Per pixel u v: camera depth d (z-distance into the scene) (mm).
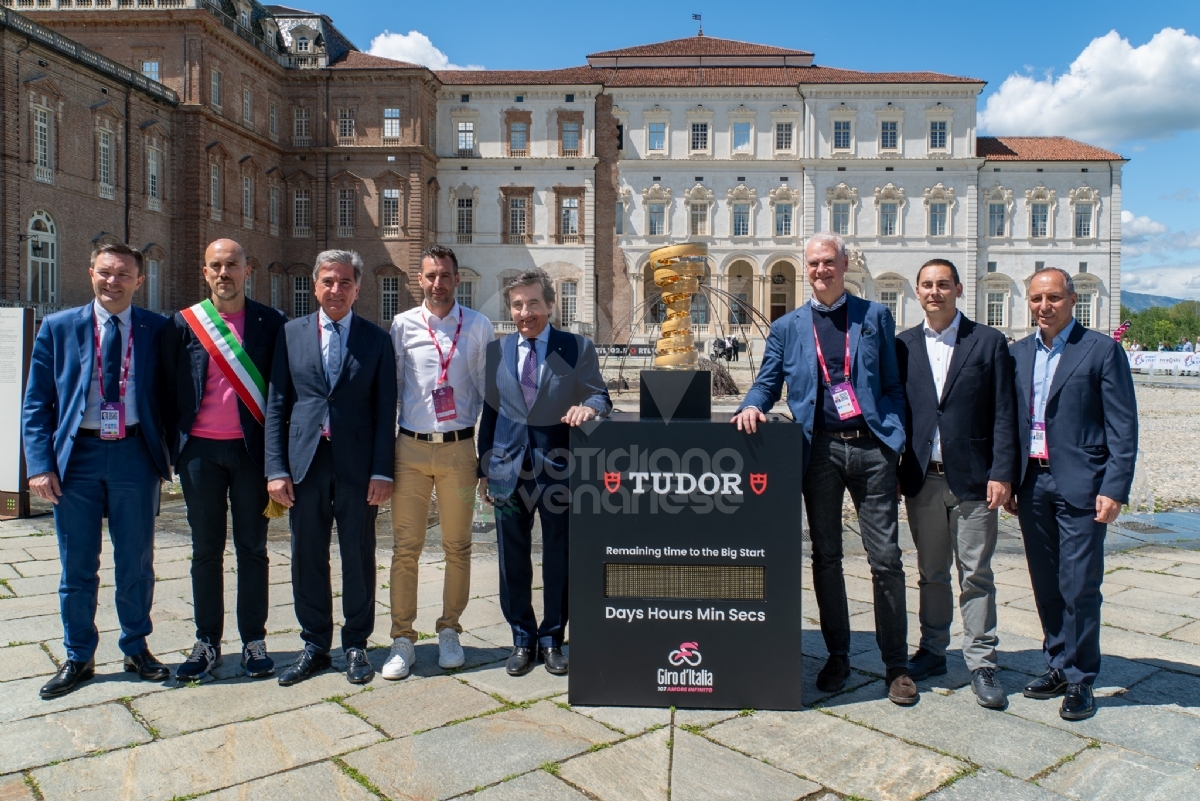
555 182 47562
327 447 4066
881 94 47500
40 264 29094
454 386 4234
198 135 36312
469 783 3041
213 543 4117
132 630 4047
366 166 44281
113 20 35906
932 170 47625
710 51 50531
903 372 4031
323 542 4117
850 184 47719
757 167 47688
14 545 6629
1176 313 106125
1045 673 3979
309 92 44125
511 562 4188
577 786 3021
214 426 4074
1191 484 10398
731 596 3656
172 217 36406
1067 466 3752
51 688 3814
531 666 4223
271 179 43312
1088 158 47812
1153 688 3957
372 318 44594
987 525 3883
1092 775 3119
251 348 4113
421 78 44125
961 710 3697
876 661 4293
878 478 3840
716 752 3279
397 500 4250
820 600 3975
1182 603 5359
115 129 32656
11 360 7598
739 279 48750
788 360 3973
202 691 3896
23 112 27938
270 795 2963
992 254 48219
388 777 3084
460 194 47562
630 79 47594
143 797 2959
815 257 3842
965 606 3918
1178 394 27266
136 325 4074
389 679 4043
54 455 3932
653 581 3670
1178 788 3029
